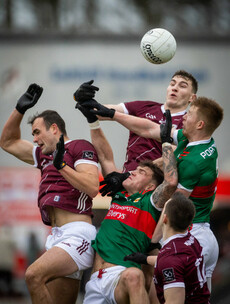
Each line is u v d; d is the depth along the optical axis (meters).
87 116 24.92
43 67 48.25
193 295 21.05
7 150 26.59
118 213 23.92
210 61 47.50
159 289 21.09
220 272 46.59
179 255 20.78
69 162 24.38
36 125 25.02
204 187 22.72
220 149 47.16
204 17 74.62
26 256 50.22
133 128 24.34
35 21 73.19
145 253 23.30
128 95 48.00
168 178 22.55
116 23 73.19
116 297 22.77
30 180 47.94
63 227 24.38
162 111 27.64
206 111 22.62
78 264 23.86
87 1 73.38
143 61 47.91
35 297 23.02
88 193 23.70
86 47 48.19
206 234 23.59
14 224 48.59
